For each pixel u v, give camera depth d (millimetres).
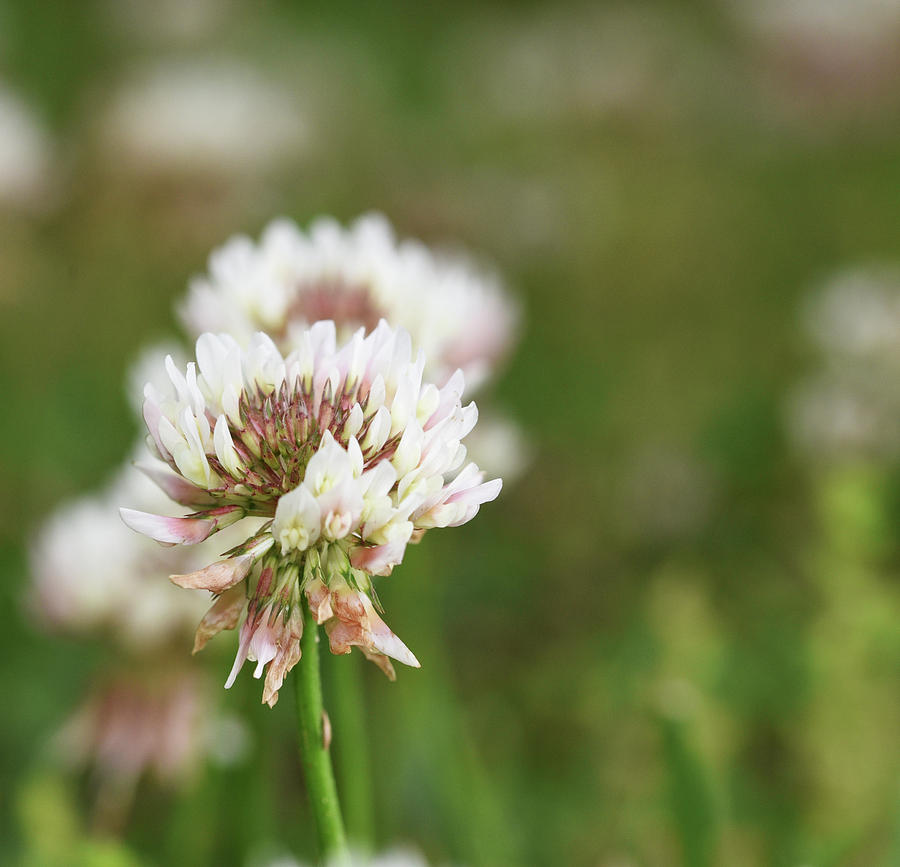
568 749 359
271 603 209
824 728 335
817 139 808
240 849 276
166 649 283
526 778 346
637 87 767
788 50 799
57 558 283
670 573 446
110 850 261
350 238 256
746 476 515
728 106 825
